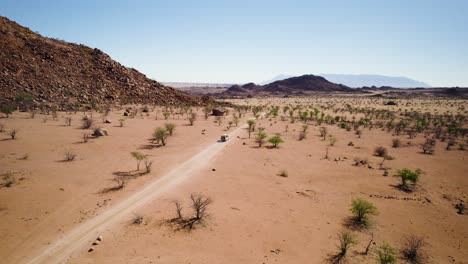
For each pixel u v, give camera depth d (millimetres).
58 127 40188
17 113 49156
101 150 29188
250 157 29547
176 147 32375
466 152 36969
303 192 20500
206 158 28062
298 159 30000
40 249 12078
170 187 19828
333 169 26875
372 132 51969
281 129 51531
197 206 15422
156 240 13156
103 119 48844
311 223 15867
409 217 17547
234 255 12367
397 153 35312
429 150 36594
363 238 14617
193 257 12016
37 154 26078
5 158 24125
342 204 18906
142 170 23312
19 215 14711
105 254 11930
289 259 12359
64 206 16062
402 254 13438
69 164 23797
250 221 15578
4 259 11297
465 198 21266
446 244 14688
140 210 16031
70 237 13086
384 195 20906
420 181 24594
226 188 20297
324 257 12641
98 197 17547
